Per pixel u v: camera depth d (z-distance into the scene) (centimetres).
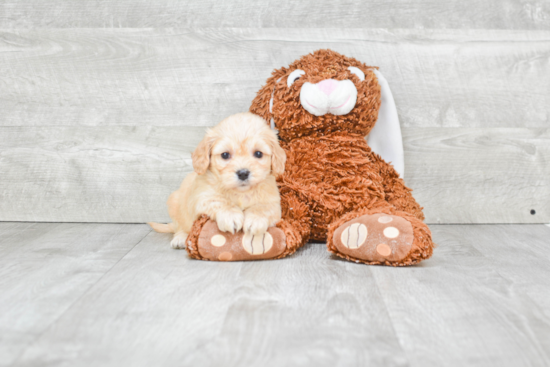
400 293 118
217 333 94
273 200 150
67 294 116
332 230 149
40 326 98
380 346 90
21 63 204
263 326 98
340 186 163
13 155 207
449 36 204
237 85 205
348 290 120
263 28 203
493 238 183
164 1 202
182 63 204
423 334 95
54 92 205
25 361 83
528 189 211
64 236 182
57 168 208
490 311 107
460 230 198
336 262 146
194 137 207
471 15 204
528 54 206
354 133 171
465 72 205
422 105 206
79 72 204
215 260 147
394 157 187
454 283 126
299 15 202
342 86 161
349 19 203
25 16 202
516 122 208
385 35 203
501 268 141
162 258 150
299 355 86
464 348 89
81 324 99
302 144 169
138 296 115
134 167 208
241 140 142
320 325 99
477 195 211
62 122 206
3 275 132
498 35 205
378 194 164
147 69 204
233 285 123
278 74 179
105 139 207
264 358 85
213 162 145
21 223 206
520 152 209
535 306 110
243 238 145
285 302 111
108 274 133
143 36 203
